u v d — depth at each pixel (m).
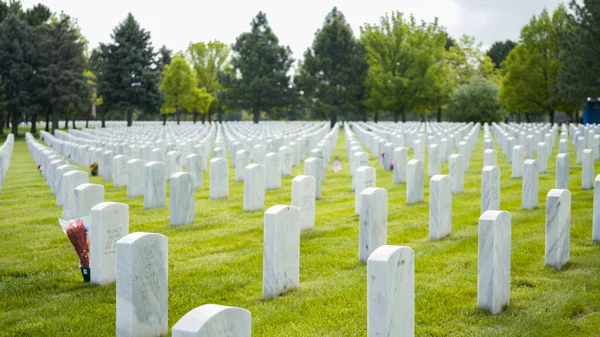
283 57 85.56
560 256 9.95
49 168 20.59
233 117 121.62
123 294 7.17
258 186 15.71
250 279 9.71
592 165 17.59
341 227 13.52
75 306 8.50
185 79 84.44
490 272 8.05
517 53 65.00
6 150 28.28
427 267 10.17
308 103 86.25
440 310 8.17
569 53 48.41
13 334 7.54
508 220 8.34
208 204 16.73
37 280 9.72
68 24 71.12
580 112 87.81
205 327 4.97
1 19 66.44
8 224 14.39
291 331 7.55
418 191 16.23
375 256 6.52
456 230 12.98
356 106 78.69
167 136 40.81
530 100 63.69
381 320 6.47
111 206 9.54
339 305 8.41
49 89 60.59
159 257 7.46
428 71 75.69
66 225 9.74
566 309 8.09
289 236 9.12
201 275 9.95
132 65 75.81
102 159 24.66
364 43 81.12
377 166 25.95
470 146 28.95
